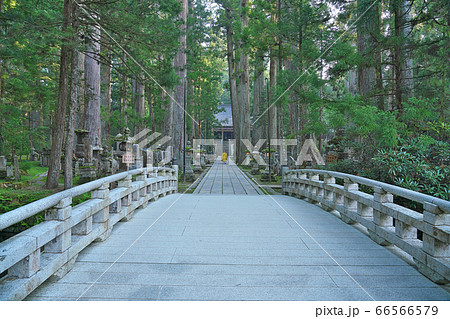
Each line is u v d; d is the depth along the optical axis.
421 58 9.25
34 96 13.72
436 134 7.51
